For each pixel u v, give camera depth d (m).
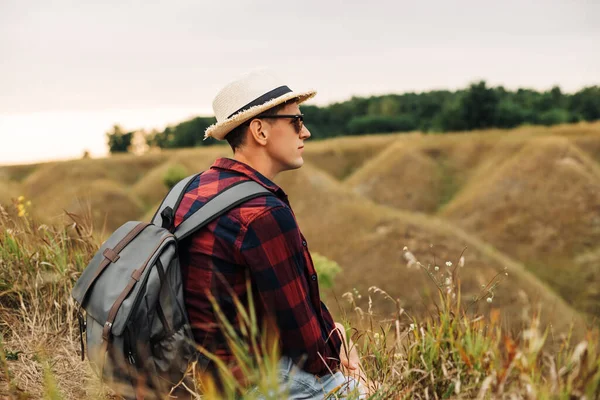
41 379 2.01
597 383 1.35
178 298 1.67
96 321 1.66
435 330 1.82
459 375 1.60
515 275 24.94
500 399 1.42
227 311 1.71
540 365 1.51
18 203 2.94
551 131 49.78
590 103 90.00
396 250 27.80
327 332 1.90
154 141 94.44
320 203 32.44
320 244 29.30
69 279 2.57
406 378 1.74
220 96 1.99
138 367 1.64
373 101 112.88
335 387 1.77
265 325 1.69
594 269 33.12
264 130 1.92
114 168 49.28
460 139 50.38
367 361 2.07
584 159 41.81
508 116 78.62
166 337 1.64
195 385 1.59
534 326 1.51
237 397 1.67
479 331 1.74
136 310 1.61
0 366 2.00
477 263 26.41
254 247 1.68
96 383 1.92
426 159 48.53
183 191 1.87
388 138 56.22
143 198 45.00
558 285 32.53
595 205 37.75
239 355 1.56
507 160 44.31
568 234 36.44
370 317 2.16
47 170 46.22
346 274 26.98
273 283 1.69
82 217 2.88
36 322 2.44
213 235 1.71
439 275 1.92
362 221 30.17
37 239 2.81
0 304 2.48
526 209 38.75
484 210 40.00
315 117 111.06
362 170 49.75
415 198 45.38
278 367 1.72
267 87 1.94
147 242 1.73
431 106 105.38
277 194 1.88
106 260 1.73
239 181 1.82
